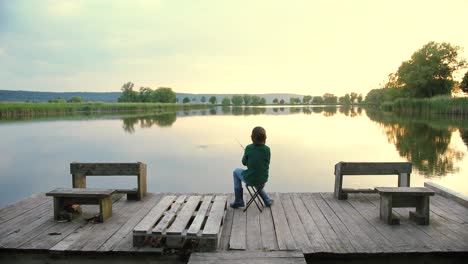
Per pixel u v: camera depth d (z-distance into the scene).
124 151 15.16
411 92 57.31
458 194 6.10
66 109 55.91
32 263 4.18
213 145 16.89
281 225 4.90
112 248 4.16
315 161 12.47
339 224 4.94
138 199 6.18
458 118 39.03
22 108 45.97
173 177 10.09
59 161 12.99
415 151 14.75
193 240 4.36
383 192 4.92
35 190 9.04
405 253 4.03
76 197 5.10
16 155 14.35
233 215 5.36
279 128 26.52
